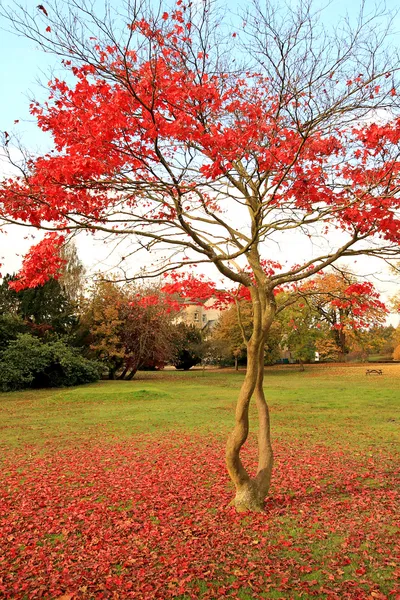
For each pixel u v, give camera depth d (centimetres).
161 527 550
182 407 1628
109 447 1002
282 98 504
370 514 578
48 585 424
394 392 2053
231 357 4075
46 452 963
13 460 896
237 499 606
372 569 441
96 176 486
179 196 489
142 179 510
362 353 4953
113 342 2798
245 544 500
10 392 2295
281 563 456
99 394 1902
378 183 482
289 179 539
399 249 520
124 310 2817
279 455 896
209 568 449
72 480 750
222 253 572
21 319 2612
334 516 573
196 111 513
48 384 2503
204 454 915
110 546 503
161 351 2956
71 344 2809
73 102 511
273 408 1589
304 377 3228
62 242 574
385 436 1082
